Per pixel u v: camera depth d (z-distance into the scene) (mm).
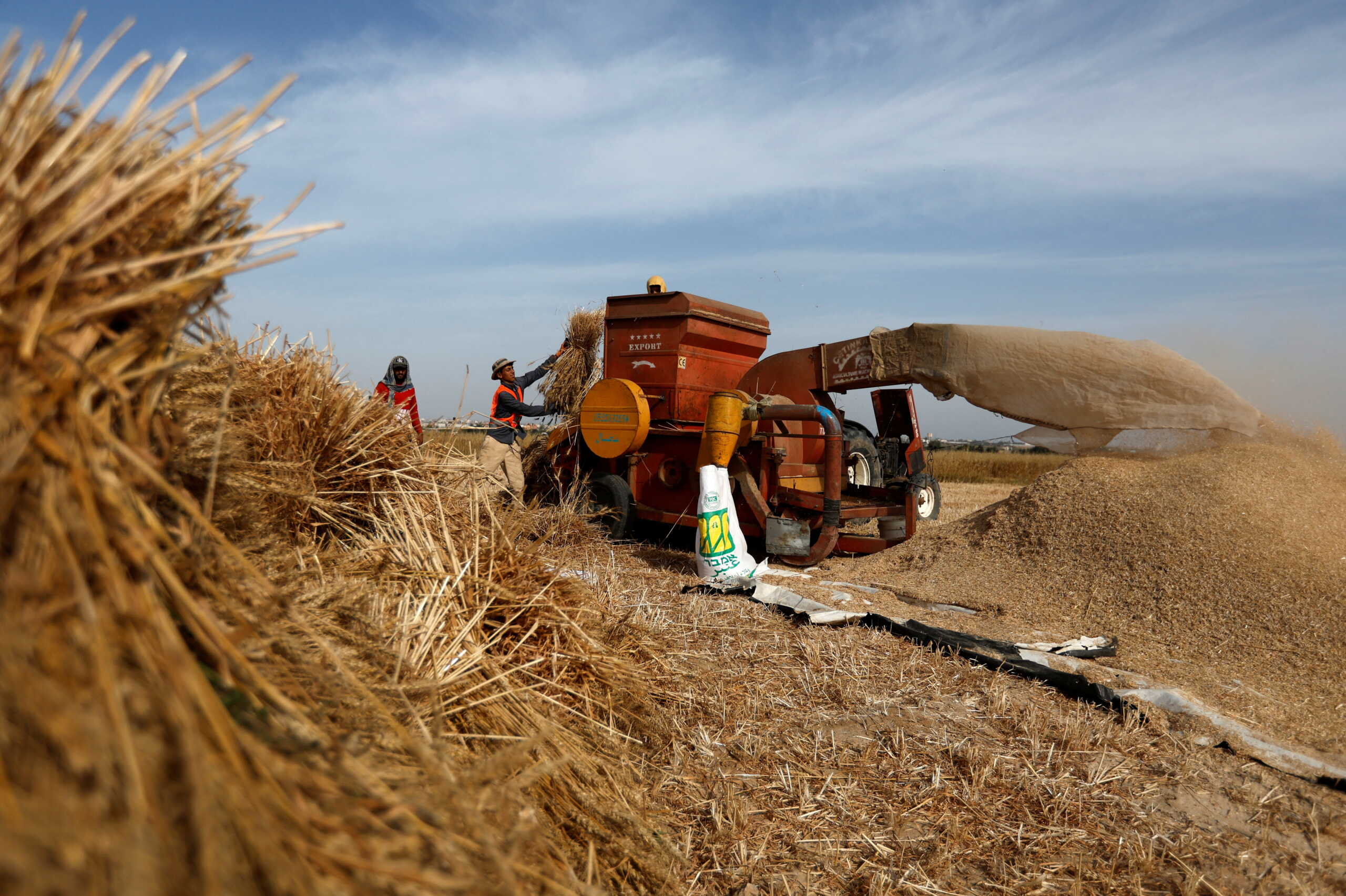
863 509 6812
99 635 1014
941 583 5707
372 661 1898
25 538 1050
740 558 6000
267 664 1439
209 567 1498
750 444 6867
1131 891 2367
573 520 6648
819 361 7301
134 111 1291
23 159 1224
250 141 1395
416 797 1355
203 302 1445
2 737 838
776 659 4129
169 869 865
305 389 3146
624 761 2635
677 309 7750
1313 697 3645
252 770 1104
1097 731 3379
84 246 1214
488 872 1374
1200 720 3383
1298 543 4805
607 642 3258
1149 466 5871
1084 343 5910
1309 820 2732
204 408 1716
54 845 771
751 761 3078
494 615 2758
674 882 2189
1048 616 4918
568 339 9141
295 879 978
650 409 8023
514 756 1748
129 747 917
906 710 3566
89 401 1222
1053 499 5938
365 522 3115
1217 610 4512
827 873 2434
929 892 2342
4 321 1134
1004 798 2869
